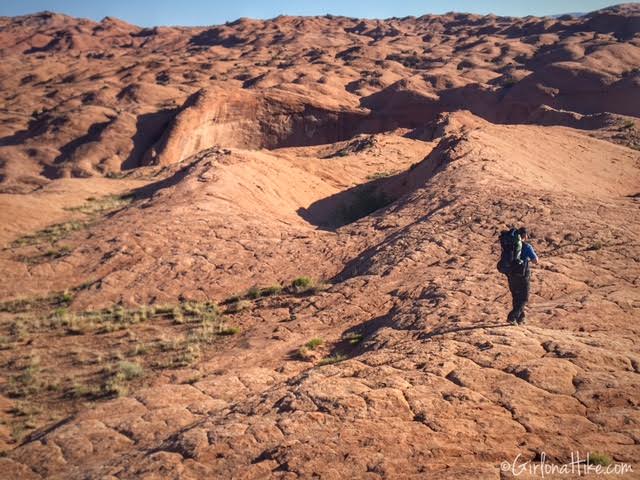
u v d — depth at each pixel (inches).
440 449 240.2
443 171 1130.0
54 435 393.4
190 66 4773.6
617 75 3075.8
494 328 366.9
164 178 1679.4
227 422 279.0
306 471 233.3
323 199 1485.0
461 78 3666.3
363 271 759.1
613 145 1630.2
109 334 709.3
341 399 280.2
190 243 983.6
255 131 3041.3
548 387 282.2
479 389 283.9
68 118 3038.9
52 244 1039.0
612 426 251.6
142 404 438.6
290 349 562.9
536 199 868.6
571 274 554.9
